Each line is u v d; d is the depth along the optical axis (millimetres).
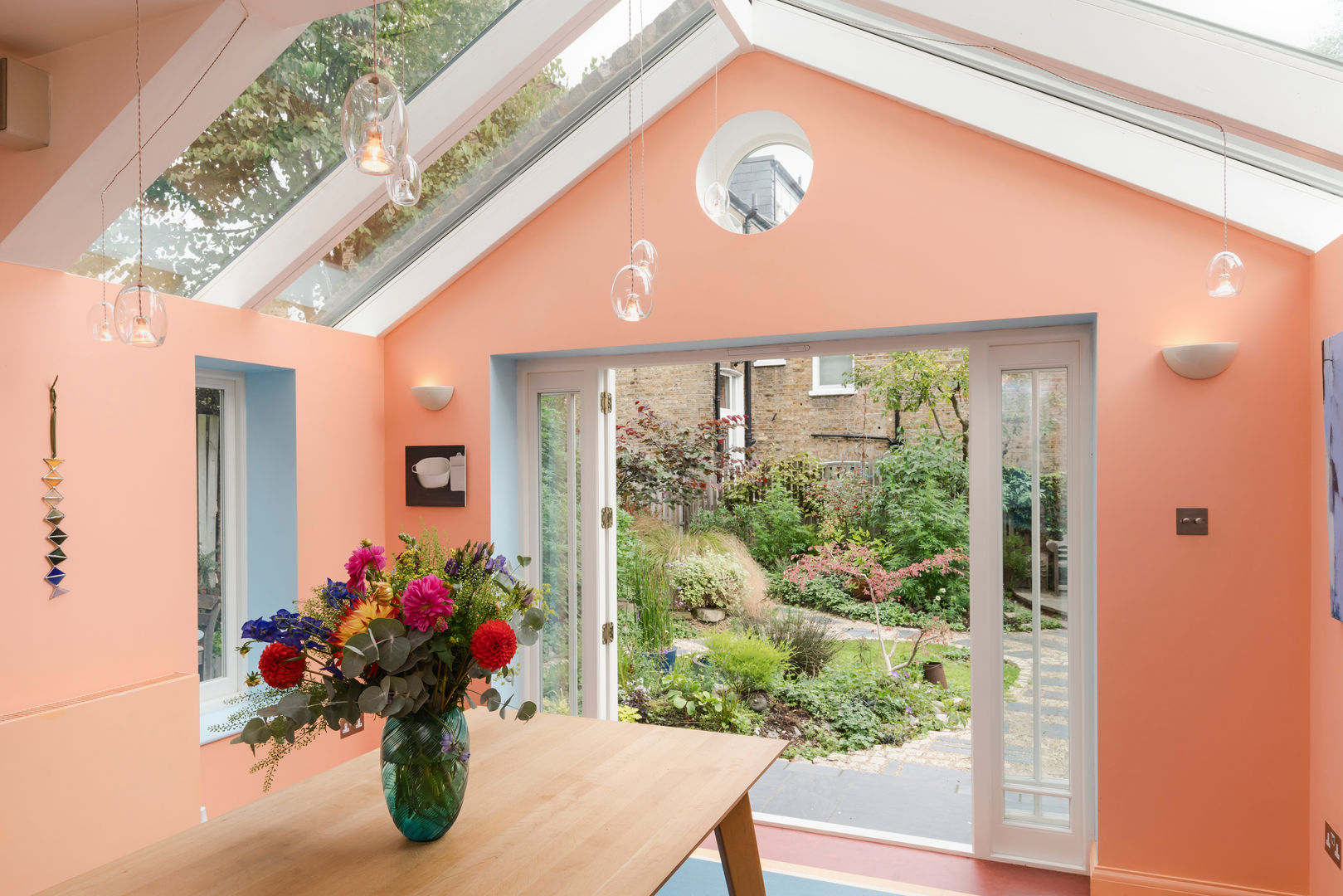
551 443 4422
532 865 1685
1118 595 3109
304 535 3910
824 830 3889
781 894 3238
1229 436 2977
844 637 7395
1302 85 2188
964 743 5555
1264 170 2859
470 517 4242
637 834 1825
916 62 3348
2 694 2703
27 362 2803
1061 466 3475
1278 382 2914
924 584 7840
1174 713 3039
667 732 2539
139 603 3145
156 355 3232
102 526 3023
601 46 3430
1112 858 3109
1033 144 3170
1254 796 2941
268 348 3727
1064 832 3463
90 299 3004
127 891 1593
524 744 2428
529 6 3004
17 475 2768
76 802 2812
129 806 2977
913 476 8180
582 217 4000
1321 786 2764
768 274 3639
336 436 4102
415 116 3209
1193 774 3016
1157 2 2260
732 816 2330
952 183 3344
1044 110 3162
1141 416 3082
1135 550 3088
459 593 1910
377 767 2316
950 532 7848
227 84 2441
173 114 2471
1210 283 2508
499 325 4168
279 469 3908
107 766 2906
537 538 4461
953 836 4012
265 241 3510
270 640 1755
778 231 3625
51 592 2854
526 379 4445
